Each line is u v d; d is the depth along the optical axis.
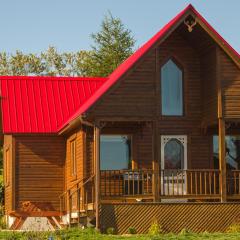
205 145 37.00
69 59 88.44
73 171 38.84
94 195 33.12
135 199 33.69
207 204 32.50
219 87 33.78
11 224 40.66
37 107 41.94
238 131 37.69
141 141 37.19
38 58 88.12
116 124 36.69
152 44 33.12
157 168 32.91
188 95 36.66
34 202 40.41
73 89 43.50
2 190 49.19
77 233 30.56
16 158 40.59
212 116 34.84
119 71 37.25
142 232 31.81
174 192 35.31
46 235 30.08
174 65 36.69
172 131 36.69
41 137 40.97
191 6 33.16
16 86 43.09
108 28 78.62
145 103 32.94
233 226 32.25
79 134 37.06
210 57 35.03
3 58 87.50
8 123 40.75
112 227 31.62
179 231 32.06
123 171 33.22
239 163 37.66
